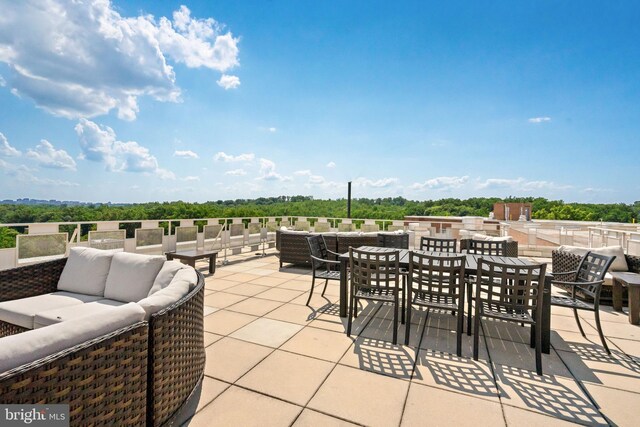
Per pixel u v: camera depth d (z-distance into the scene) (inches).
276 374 83.7
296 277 201.0
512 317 92.4
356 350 99.0
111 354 48.3
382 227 378.6
